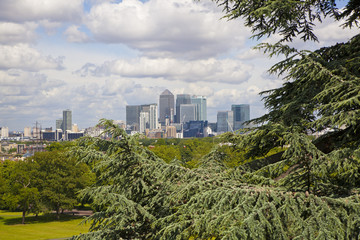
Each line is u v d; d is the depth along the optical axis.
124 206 6.16
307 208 4.54
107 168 6.94
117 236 6.19
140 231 6.43
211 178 6.01
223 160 7.48
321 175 5.17
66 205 56.53
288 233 4.59
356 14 7.87
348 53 7.58
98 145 6.61
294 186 5.36
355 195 4.76
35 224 55.41
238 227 4.25
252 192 4.88
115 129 6.63
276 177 6.43
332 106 5.82
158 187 6.86
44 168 57.03
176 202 6.18
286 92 7.84
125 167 6.76
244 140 6.64
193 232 5.38
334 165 4.98
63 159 55.72
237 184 5.34
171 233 5.55
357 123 6.23
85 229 49.09
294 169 5.38
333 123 5.75
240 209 4.57
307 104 6.53
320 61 6.67
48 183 56.66
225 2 7.98
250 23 7.84
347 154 4.94
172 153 52.88
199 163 7.29
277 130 5.87
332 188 5.41
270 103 7.94
